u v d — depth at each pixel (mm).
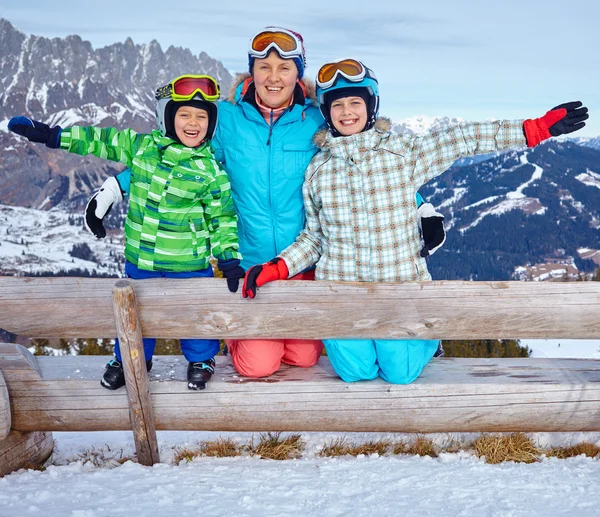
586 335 3285
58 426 3498
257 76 3568
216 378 3559
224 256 3287
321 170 3523
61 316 3287
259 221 3760
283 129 3664
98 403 3457
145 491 2908
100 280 3279
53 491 2906
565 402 3406
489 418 3447
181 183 3281
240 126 3688
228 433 4188
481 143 3342
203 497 2818
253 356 3521
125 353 3232
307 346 3738
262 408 3451
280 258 3486
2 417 3252
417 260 3512
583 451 3588
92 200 3316
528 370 3627
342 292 3281
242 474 3213
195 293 3277
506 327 3271
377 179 3406
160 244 3328
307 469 3328
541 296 3244
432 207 3428
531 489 2896
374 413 3449
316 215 3623
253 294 3230
